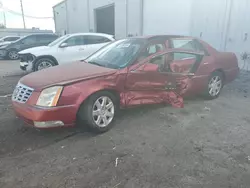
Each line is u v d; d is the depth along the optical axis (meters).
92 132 3.46
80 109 3.29
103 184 2.35
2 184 2.34
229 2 8.73
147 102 3.98
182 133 3.50
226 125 3.81
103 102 3.46
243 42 8.55
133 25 14.17
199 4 9.80
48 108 2.97
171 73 4.14
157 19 12.19
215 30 9.41
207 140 3.29
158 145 3.13
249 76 7.86
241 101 5.14
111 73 3.47
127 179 2.42
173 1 10.99
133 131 3.56
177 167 2.64
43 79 3.27
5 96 5.50
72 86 3.12
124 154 2.90
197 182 2.39
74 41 8.55
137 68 3.72
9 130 3.55
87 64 3.98
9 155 2.87
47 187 2.30
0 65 11.75
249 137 3.40
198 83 4.68
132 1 13.91
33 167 2.62
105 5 17.28
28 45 14.45
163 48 4.13
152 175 2.49
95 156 2.86
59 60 8.23
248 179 2.45
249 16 8.24
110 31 17.83
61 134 3.44
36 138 3.31
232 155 2.90
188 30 10.46
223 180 2.42
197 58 4.58
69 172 2.54
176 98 4.41
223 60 5.14
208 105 4.81
